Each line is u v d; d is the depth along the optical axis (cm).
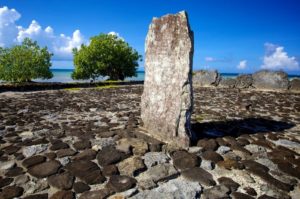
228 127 561
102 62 2806
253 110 808
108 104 934
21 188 287
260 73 1545
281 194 281
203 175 321
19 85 1620
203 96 1177
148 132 492
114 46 2975
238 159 378
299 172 333
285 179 316
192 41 417
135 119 631
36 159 362
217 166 352
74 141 447
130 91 1519
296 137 499
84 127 551
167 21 455
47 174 317
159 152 395
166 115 450
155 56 481
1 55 2297
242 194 277
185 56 418
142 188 290
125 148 396
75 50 2938
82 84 2089
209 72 1741
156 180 308
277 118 680
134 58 3142
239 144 438
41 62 2383
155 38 482
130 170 327
